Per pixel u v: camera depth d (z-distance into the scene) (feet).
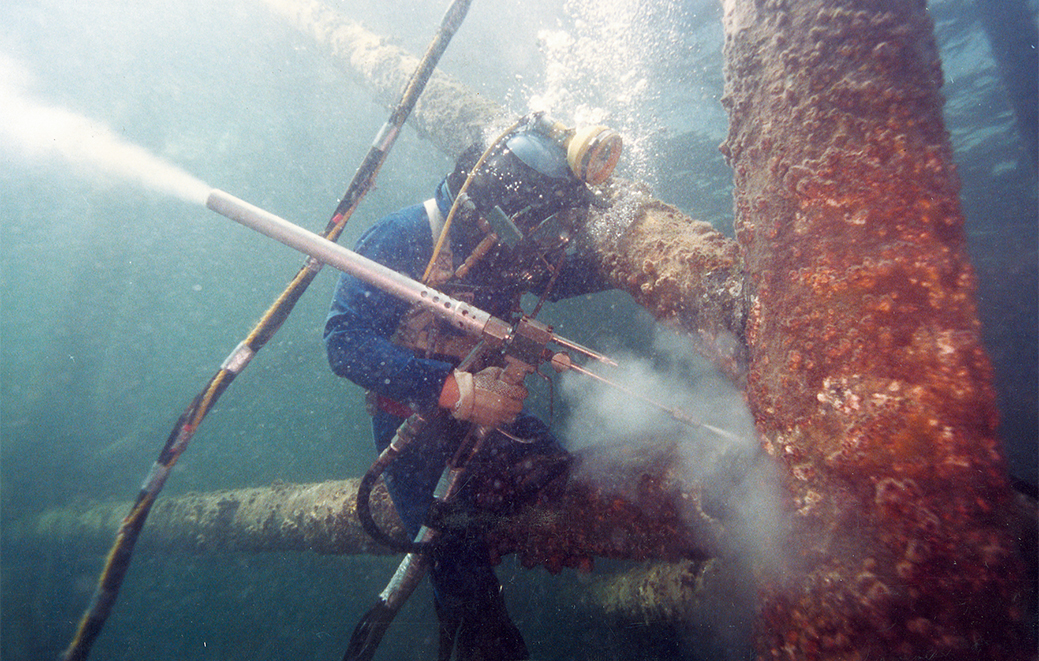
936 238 3.48
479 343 6.06
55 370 72.33
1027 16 22.59
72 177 66.85
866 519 3.19
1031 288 50.24
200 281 83.76
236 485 43.47
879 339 3.38
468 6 6.31
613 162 5.56
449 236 6.09
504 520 7.34
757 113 4.51
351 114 48.52
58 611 33.17
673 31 25.91
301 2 22.12
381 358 5.66
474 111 13.30
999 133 39.47
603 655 14.43
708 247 5.97
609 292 32.91
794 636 3.41
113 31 42.91
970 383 3.13
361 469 40.11
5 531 29.55
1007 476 3.08
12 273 103.24
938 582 2.94
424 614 23.61
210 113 54.95
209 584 38.65
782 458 3.77
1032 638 2.89
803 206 3.85
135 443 49.29
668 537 6.26
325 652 31.01
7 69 44.86
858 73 3.79
